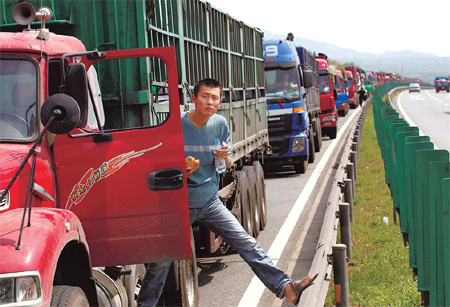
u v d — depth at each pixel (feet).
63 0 20.83
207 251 27.94
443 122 121.49
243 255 18.37
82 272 15.17
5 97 15.52
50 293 12.68
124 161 16.03
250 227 34.60
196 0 28.55
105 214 15.99
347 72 208.23
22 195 14.47
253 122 41.81
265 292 26.22
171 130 16.17
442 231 18.90
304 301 15.62
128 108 20.08
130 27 20.31
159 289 18.56
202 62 29.53
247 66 41.39
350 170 42.73
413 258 24.91
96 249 16.06
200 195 18.34
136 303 18.99
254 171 37.37
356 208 43.16
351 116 173.58
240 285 27.48
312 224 39.75
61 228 13.61
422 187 21.18
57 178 15.94
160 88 21.91
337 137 111.65
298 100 63.41
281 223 40.63
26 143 15.24
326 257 18.89
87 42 20.59
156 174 16.03
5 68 15.62
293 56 64.39
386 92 295.69
